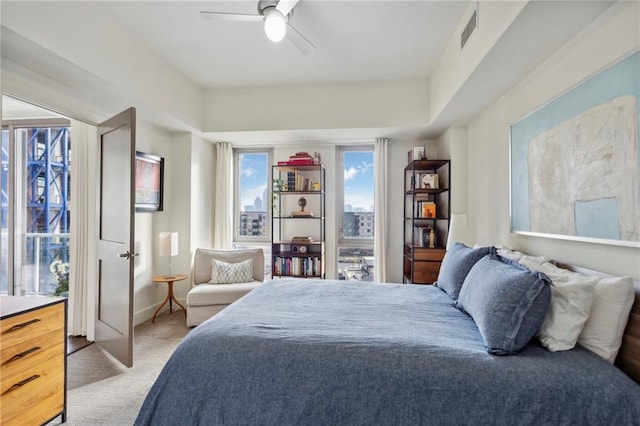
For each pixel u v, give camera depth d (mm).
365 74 3625
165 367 1482
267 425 1327
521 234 2434
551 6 1576
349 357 1379
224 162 4641
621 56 1499
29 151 3760
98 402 2123
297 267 4418
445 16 2547
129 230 2594
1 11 1811
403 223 4531
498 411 1200
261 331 1579
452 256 2494
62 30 2156
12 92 2281
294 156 4387
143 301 3766
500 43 1935
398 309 1994
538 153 2195
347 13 2520
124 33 2711
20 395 1675
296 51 3125
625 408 1152
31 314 1736
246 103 4020
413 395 1264
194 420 1377
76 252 3332
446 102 3039
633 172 1438
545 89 2170
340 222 4754
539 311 1400
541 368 1271
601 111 1628
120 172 2744
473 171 3551
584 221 1748
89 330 3229
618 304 1369
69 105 2754
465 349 1403
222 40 2930
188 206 4184
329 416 1299
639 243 1408
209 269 4039
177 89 3521
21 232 3715
